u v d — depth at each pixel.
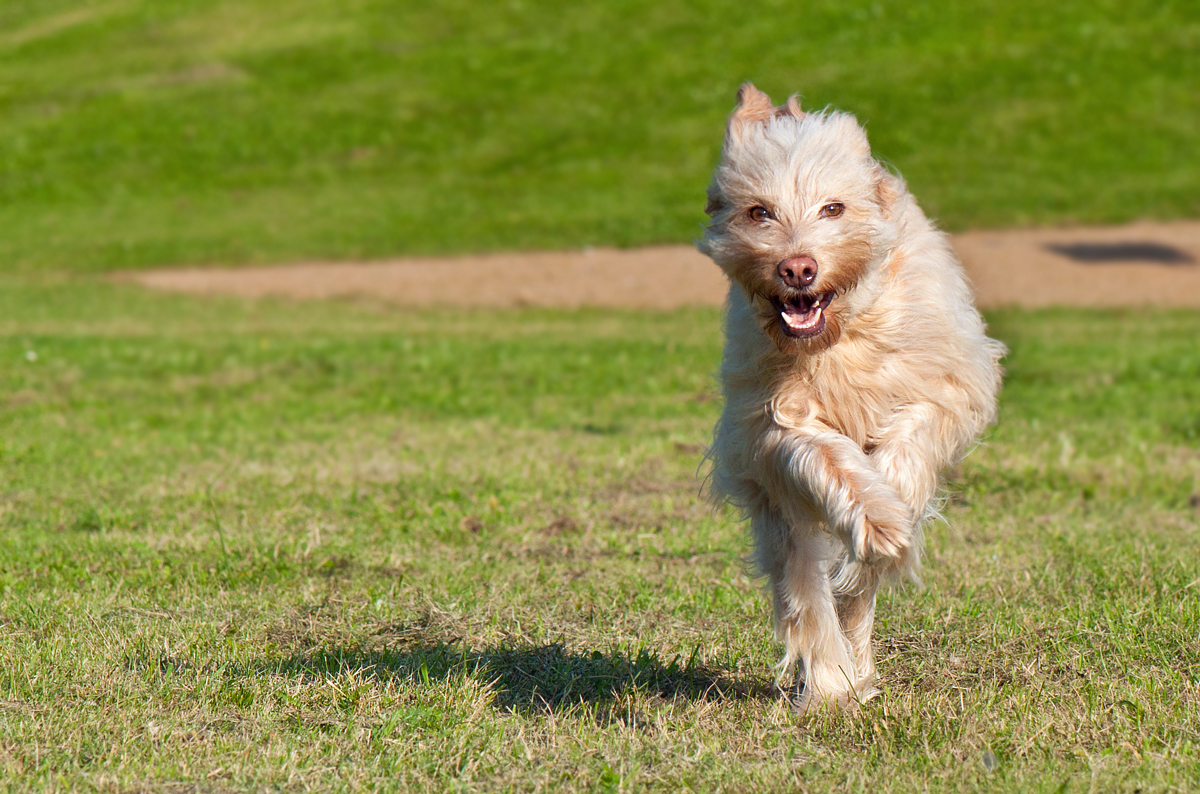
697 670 7.26
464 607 8.40
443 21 56.06
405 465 14.15
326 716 6.34
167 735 5.95
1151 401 18.52
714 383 7.56
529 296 31.59
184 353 24.69
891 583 7.06
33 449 15.46
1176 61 45.03
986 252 33.50
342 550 10.10
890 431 6.08
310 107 49.34
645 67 49.16
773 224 6.05
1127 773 5.34
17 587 8.94
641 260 34.53
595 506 11.88
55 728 6.02
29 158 46.78
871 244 6.07
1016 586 8.66
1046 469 13.54
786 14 51.69
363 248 37.38
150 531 10.91
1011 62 45.75
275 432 17.11
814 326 5.96
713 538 10.47
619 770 5.64
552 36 52.97
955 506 11.85
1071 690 6.46
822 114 6.48
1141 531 10.80
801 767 5.64
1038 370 21.53
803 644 6.55
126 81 53.25
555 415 18.27
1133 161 39.41
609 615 8.27
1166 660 6.91
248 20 58.72
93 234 40.06
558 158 43.34
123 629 7.81
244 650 7.46
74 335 27.64
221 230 39.78
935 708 6.25
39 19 62.38
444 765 5.70
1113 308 28.56
